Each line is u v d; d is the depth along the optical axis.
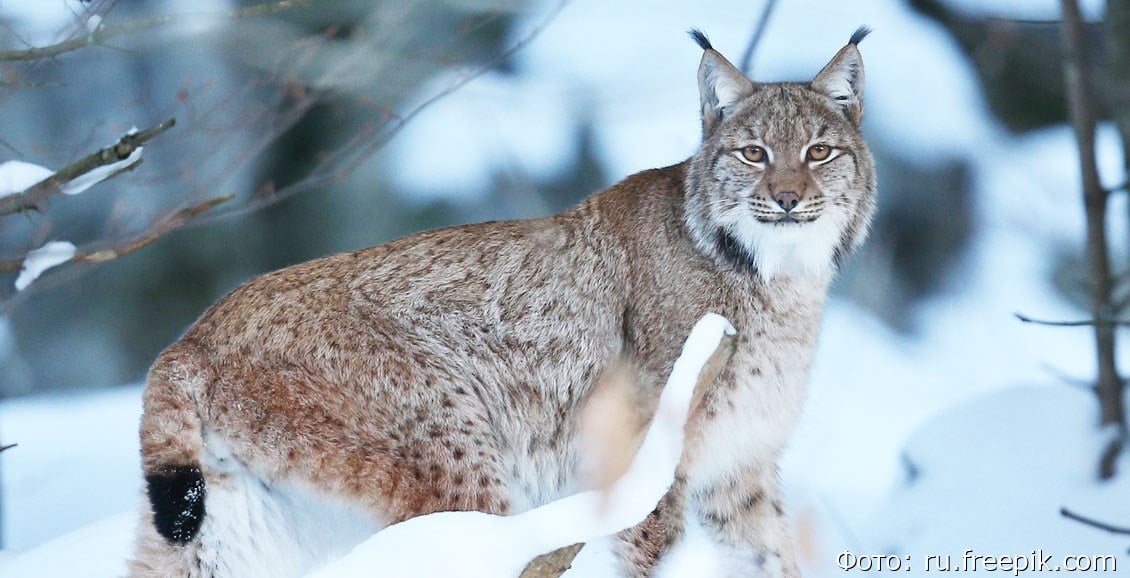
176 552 7.78
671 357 8.98
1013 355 17.95
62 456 15.49
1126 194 13.82
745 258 8.93
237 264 18.89
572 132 19.17
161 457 7.81
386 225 18.94
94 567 8.53
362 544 6.50
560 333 9.08
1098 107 16.28
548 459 8.98
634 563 8.45
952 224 19.41
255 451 7.95
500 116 19.08
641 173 9.68
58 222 16.64
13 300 10.98
